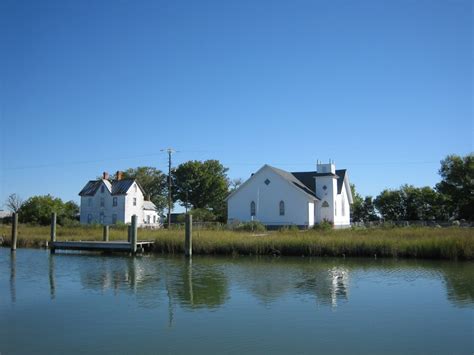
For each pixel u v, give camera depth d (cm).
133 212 8656
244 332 1575
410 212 7669
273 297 2100
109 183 8744
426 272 2733
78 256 3881
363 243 3453
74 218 8762
